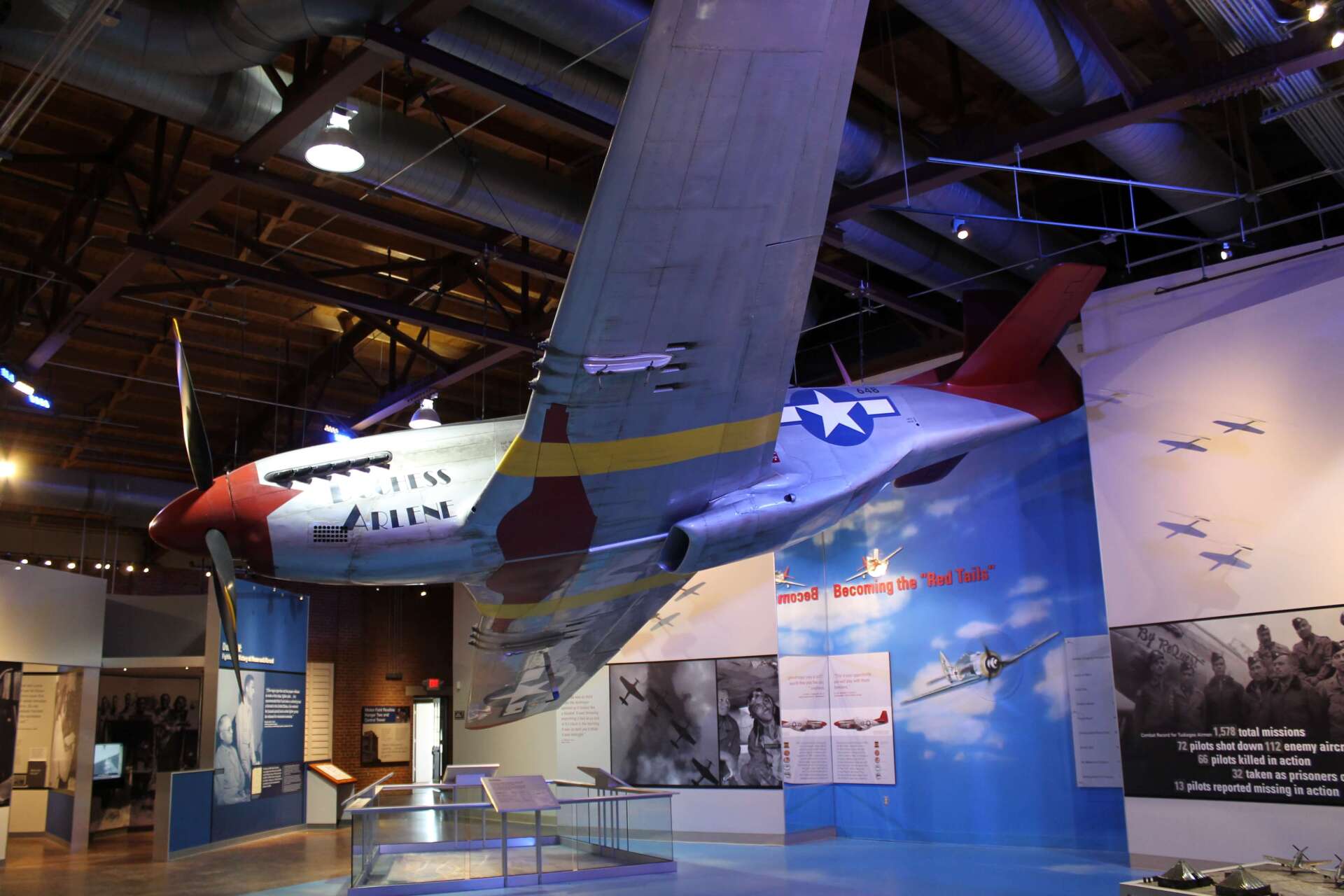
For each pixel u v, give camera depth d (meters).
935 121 8.90
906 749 10.55
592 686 11.98
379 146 7.28
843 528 11.43
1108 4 7.52
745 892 7.56
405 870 8.91
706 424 4.88
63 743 12.67
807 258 4.19
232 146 8.59
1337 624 7.05
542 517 5.25
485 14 6.60
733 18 3.22
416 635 18.14
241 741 12.16
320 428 14.07
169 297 11.02
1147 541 8.27
